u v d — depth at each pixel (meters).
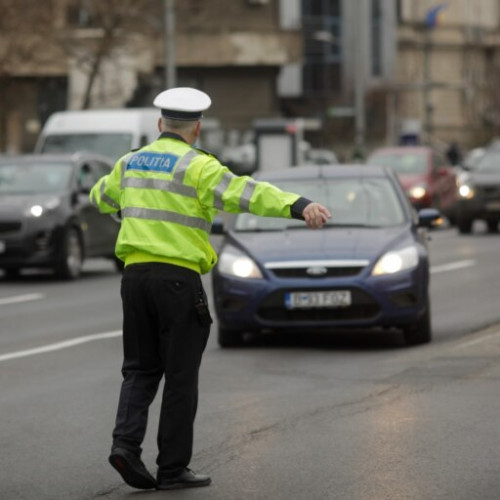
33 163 57.00
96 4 110.88
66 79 146.12
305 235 34.56
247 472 20.30
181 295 19.03
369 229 35.00
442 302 43.41
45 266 54.25
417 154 89.31
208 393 27.33
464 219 80.06
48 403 26.70
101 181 19.86
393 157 89.50
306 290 33.06
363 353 32.91
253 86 175.00
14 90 112.62
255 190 18.53
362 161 139.88
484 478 19.56
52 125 75.50
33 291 50.81
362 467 20.41
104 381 29.42
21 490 19.70
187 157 19.08
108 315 42.44
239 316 33.41
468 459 20.78
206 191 18.88
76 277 55.75
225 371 30.27
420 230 36.53
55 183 56.09
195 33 170.75
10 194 55.69
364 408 25.27
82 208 56.09
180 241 19.02
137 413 19.16
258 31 171.25
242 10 173.25
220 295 33.72
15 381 29.64
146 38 128.62
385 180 36.88
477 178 80.06
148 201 19.12
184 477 19.39
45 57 115.50
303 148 143.62
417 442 22.08
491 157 82.44
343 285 33.00
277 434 23.02
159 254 19.03
